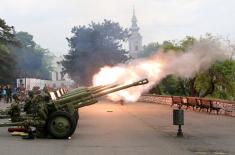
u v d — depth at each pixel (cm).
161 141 1516
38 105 1589
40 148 1340
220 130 1872
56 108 1579
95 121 2328
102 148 1348
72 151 1286
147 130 1875
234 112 2645
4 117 1697
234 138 1599
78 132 1795
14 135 1652
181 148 1351
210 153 1255
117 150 1308
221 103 2836
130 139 1568
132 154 1234
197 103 3122
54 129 1559
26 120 1568
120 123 2206
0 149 1317
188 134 1725
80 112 3080
